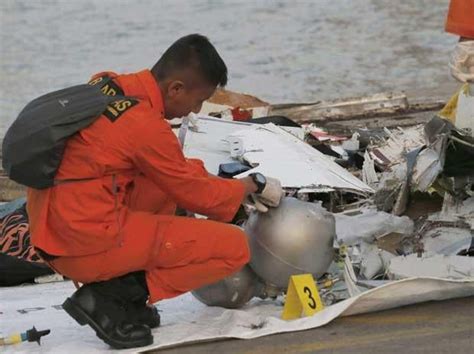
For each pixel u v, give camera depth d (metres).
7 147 9.75
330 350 10.19
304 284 10.98
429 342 10.37
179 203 10.22
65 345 10.44
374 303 11.13
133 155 9.82
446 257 12.42
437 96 28.02
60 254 9.95
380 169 16.33
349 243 13.07
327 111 25.81
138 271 10.28
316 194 15.38
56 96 9.90
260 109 21.97
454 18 13.62
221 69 10.20
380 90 29.89
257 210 11.16
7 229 14.70
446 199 13.66
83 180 9.76
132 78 10.20
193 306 11.98
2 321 11.77
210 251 10.20
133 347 10.21
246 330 10.70
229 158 16.53
